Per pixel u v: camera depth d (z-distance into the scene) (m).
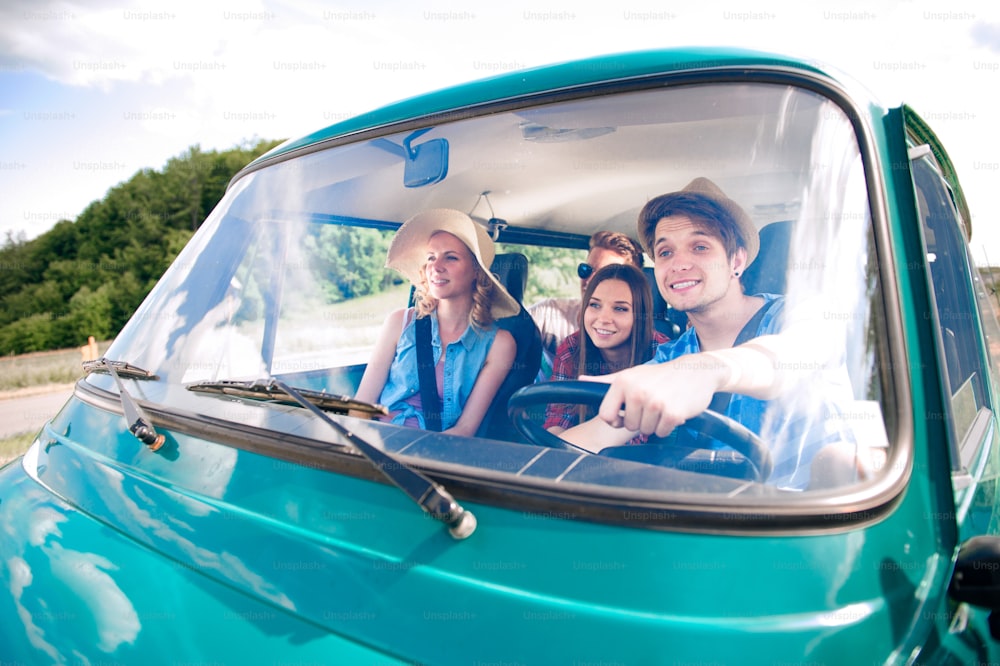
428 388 2.05
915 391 1.26
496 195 2.53
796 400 1.32
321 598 1.21
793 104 1.48
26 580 1.45
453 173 2.29
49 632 1.31
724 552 1.08
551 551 1.14
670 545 1.09
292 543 1.29
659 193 2.34
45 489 1.75
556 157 2.13
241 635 1.19
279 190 2.22
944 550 1.26
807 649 1.03
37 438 2.08
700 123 1.67
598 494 1.15
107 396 1.87
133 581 1.35
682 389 1.49
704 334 1.63
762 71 1.50
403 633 1.14
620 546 1.11
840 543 1.09
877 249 1.31
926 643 1.13
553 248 2.78
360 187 2.34
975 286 2.66
